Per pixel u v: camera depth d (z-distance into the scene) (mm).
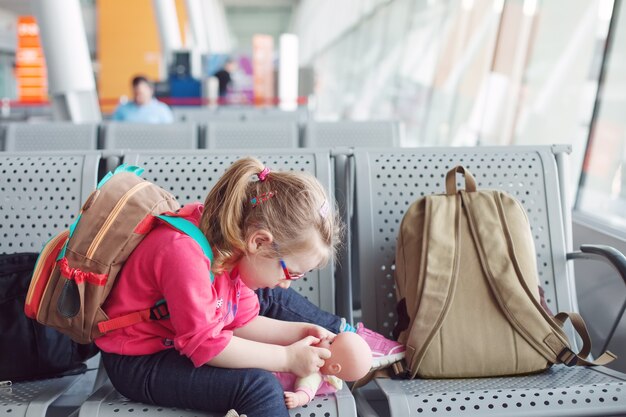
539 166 2137
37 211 1991
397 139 4258
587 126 3469
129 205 1367
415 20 9562
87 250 1336
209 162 2084
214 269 1376
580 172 3529
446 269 1749
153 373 1396
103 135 4172
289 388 1508
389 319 1996
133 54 18219
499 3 5973
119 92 18328
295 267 1391
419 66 9141
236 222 1351
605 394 1526
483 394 1512
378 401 1799
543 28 4613
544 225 2082
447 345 1668
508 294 1710
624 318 2273
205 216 1395
